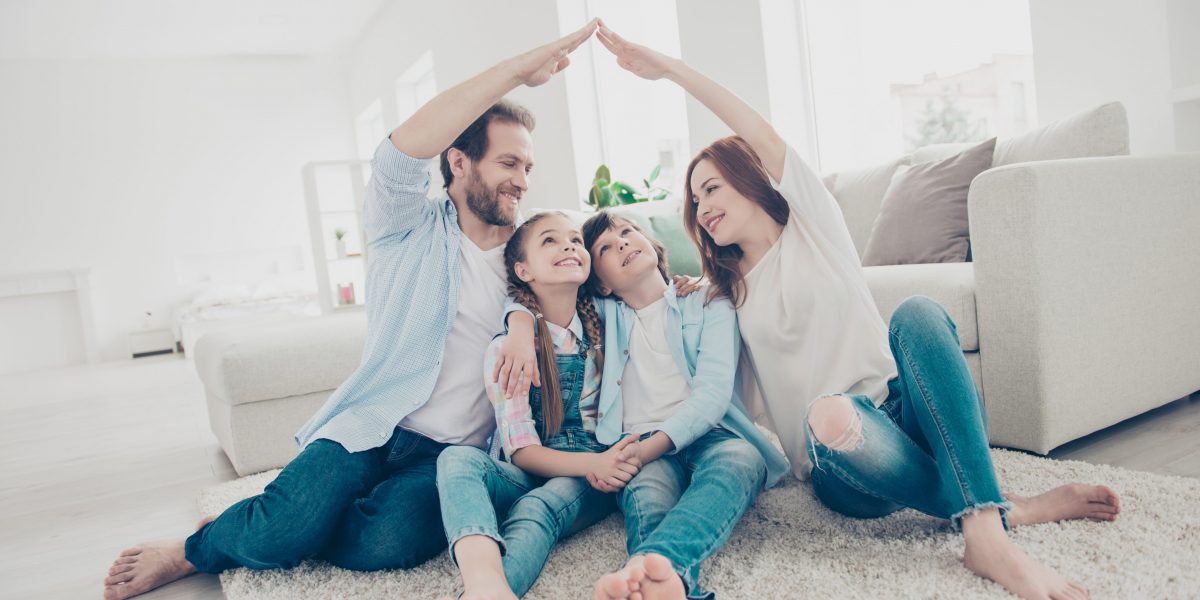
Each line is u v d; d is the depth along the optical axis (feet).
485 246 4.89
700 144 11.74
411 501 4.24
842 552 3.82
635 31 14.49
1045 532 3.74
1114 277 5.36
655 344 4.64
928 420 3.49
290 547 4.22
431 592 3.95
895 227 7.31
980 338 5.29
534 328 4.50
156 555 4.72
